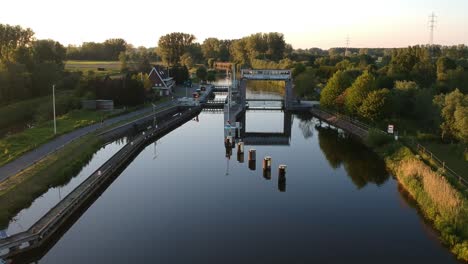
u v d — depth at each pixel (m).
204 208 45.31
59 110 91.94
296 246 37.16
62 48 168.38
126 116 92.81
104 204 46.59
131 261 34.53
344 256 35.50
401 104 80.25
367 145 72.31
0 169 51.28
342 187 51.97
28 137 67.50
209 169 59.75
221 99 135.62
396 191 50.34
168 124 88.31
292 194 49.53
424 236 38.88
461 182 46.19
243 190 51.06
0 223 39.47
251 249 36.56
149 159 65.25
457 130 60.38
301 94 130.12
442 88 95.19
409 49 129.62
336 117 94.69
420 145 62.25
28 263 35.66
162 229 40.34
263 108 116.88
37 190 47.44
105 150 68.56
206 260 34.72
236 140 79.19
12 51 121.25
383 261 34.66
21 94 103.88
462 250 34.78
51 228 38.66
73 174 55.53
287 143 76.44
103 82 104.88
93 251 36.31
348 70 125.94
